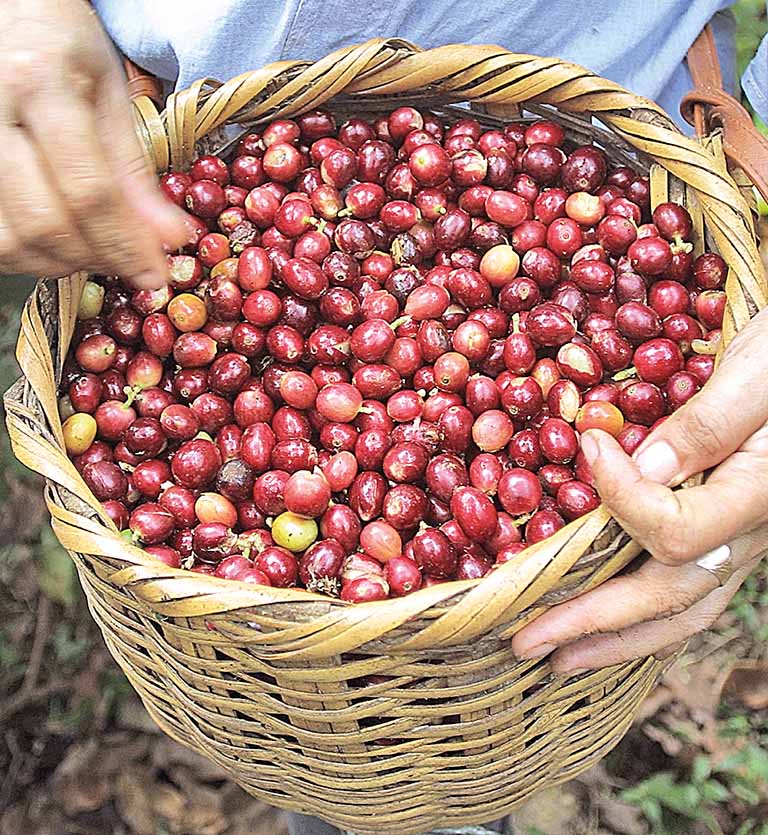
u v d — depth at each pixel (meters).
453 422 0.50
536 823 0.71
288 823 0.62
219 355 0.53
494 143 0.55
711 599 0.43
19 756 0.75
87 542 0.40
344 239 0.53
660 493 0.38
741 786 0.70
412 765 0.43
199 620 0.40
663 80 0.56
